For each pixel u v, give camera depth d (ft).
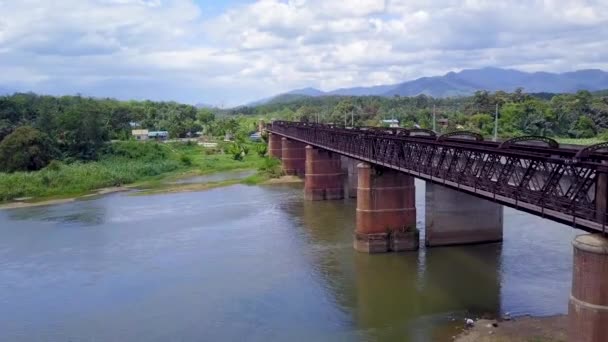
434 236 138.62
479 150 83.56
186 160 368.68
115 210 214.28
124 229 177.06
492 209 138.72
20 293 118.11
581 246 58.23
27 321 102.32
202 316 100.48
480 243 139.74
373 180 135.85
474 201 138.21
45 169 303.68
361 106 579.89
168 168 348.18
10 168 306.14
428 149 105.81
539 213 67.72
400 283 113.70
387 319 95.76
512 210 175.73
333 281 117.08
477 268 120.37
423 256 131.85
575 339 59.77
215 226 176.35
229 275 123.95
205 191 256.93
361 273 121.49
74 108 402.93
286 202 217.56
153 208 215.10
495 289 107.14
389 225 136.87
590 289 57.67
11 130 367.66
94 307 107.96
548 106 295.89
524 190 71.31
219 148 445.37
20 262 142.20
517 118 288.30
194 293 112.98
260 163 363.35
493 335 85.71
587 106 290.15
